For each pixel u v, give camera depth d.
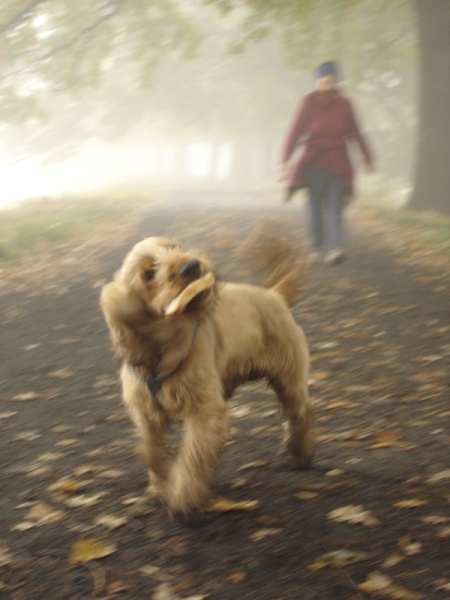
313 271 9.95
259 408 5.34
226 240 12.95
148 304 3.32
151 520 3.79
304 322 7.58
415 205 17.55
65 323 7.80
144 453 3.88
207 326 3.67
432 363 6.11
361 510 3.77
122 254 11.75
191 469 3.55
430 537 3.47
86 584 3.27
